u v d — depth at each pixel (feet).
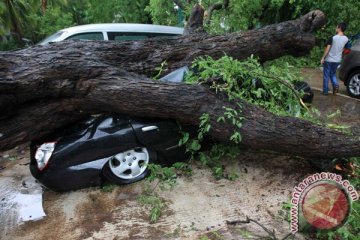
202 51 16.70
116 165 12.41
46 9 35.45
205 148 14.06
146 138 12.41
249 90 14.25
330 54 23.56
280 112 13.62
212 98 12.48
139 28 21.57
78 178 11.81
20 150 15.99
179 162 13.41
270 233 9.66
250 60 14.32
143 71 16.15
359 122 18.88
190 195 11.85
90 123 12.50
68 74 12.28
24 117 12.13
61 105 12.57
